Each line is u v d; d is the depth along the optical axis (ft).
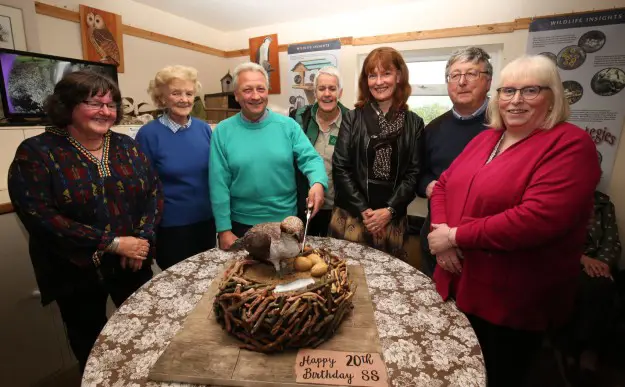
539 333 3.34
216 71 12.32
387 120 5.13
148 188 4.50
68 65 6.08
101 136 4.00
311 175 4.78
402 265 4.07
